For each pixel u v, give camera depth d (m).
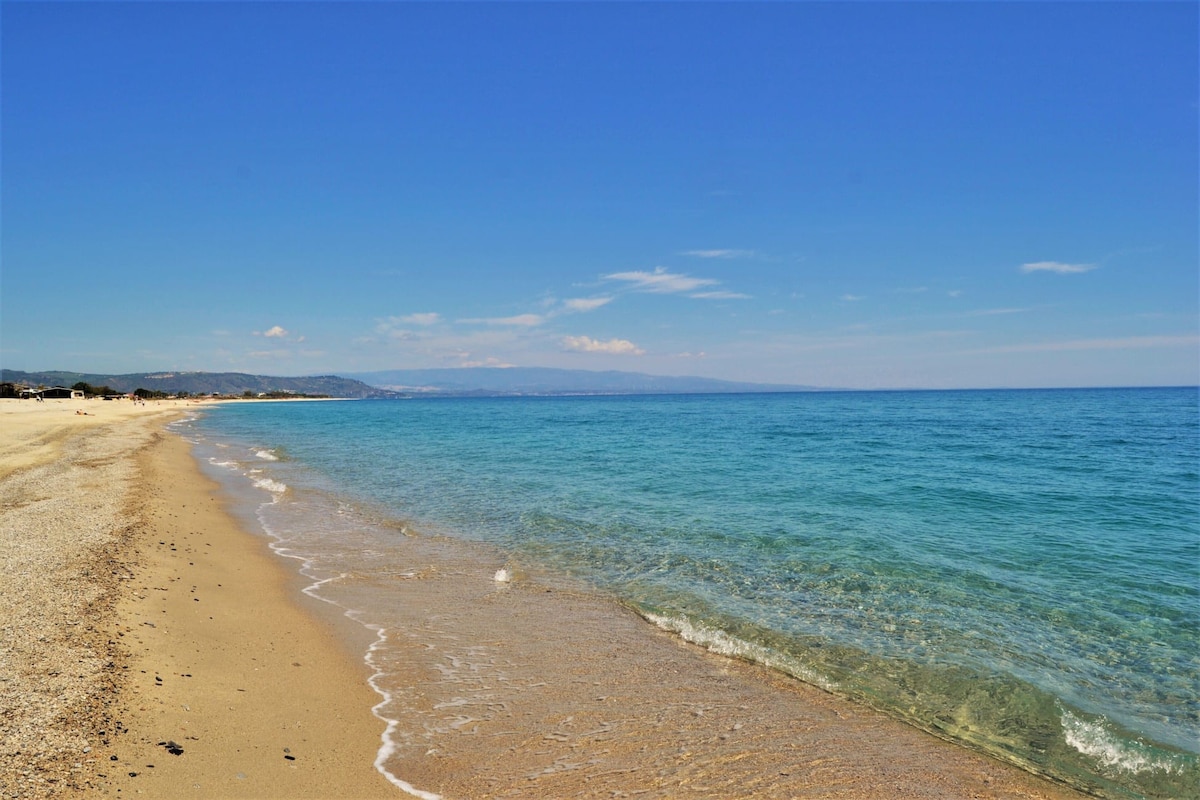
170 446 44.06
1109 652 9.77
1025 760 7.02
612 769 6.58
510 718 7.61
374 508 21.36
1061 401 145.50
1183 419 74.06
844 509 20.59
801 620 11.01
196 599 11.32
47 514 17.55
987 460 34.56
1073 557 14.94
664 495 23.31
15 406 95.00
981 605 11.74
